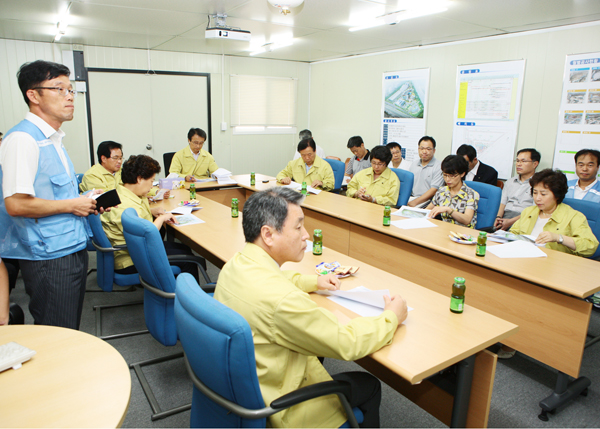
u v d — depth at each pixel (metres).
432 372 1.24
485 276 2.30
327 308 1.62
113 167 3.87
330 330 1.16
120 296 3.34
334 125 7.11
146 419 1.95
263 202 1.31
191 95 6.61
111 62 5.93
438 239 2.62
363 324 1.30
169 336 1.95
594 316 3.09
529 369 2.44
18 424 0.88
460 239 2.54
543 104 4.27
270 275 1.22
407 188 4.06
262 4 3.58
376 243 3.03
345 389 1.21
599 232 2.72
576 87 3.99
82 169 6.02
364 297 1.60
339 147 7.08
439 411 1.74
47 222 1.76
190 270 2.84
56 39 5.27
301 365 1.24
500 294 2.23
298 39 5.18
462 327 1.49
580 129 4.00
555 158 4.23
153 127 6.41
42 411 0.92
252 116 7.19
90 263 4.09
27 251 1.77
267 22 4.25
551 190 2.64
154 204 3.60
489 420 1.98
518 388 2.25
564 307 1.96
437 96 5.29
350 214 3.30
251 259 1.29
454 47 5.02
